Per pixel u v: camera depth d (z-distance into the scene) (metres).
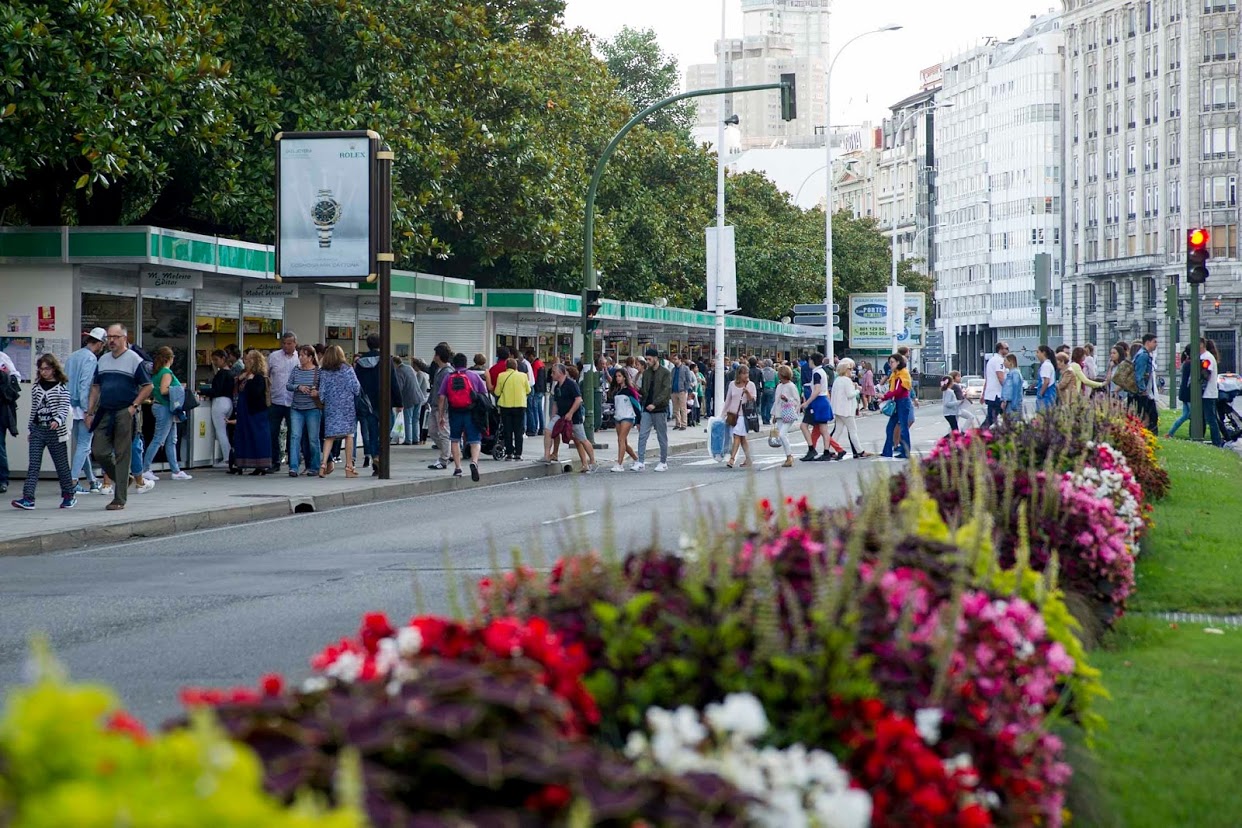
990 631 5.24
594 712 3.88
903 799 4.02
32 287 24.38
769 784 3.71
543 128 45.72
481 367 27.53
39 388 20.31
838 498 21.45
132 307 25.69
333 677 4.05
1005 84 176.12
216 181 29.06
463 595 12.66
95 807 2.19
